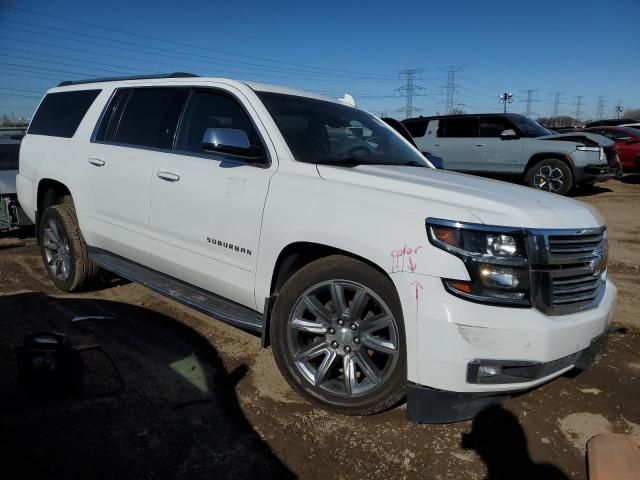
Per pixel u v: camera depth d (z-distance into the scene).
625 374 3.70
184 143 3.87
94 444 2.69
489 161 13.10
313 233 2.95
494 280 2.51
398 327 2.74
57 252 5.05
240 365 3.62
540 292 2.58
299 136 3.51
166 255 3.90
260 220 3.21
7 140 7.51
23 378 3.01
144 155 4.06
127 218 4.18
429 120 14.17
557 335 2.56
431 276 2.54
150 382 3.35
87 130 4.71
